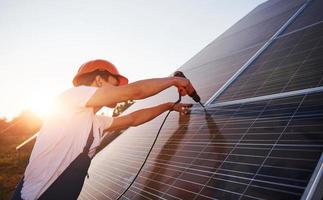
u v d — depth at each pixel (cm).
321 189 151
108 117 297
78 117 215
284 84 308
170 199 229
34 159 204
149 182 282
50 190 203
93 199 338
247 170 205
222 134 280
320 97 236
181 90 339
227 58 586
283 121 237
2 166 2089
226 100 362
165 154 323
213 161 243
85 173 219
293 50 391
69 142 209
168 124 414
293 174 173
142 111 331
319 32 393
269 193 171
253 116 277
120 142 537
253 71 408
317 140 189
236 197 185
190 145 302
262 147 221
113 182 351
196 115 375
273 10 761
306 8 577
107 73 246
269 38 523
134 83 225
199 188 219
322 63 299
